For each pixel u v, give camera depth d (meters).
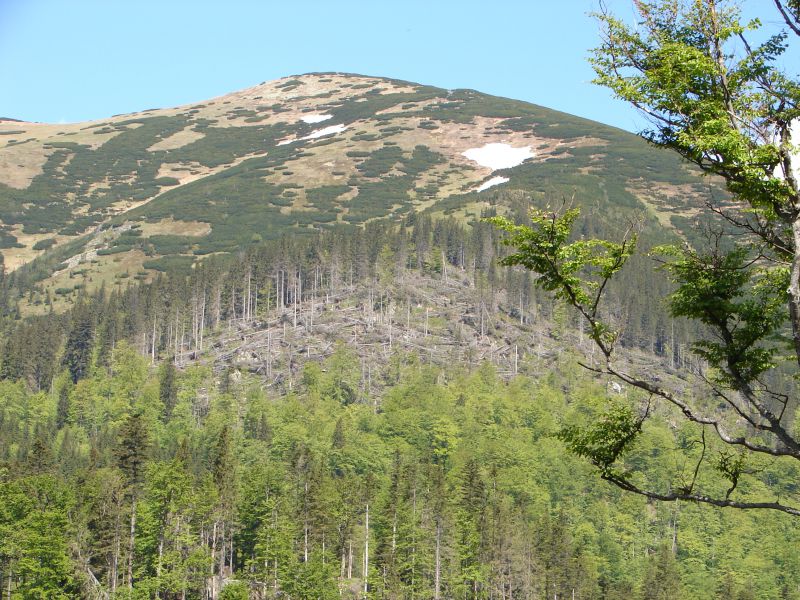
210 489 97.62
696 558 133.88
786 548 131.75
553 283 25.31
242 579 95.88
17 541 82.75
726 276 25.97
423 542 101.81
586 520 140.62
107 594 85.25
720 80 25.34
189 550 95.94
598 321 25.41
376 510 113.44
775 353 25.53
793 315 23.09
